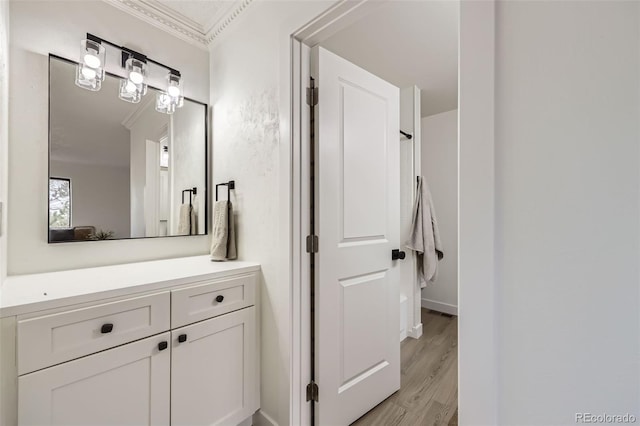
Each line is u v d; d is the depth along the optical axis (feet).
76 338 3.09
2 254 3.57
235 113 5.55
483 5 2.31
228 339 4.41
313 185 4.51
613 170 1.86
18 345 2.77
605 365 1.89
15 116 4.12
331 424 4.61
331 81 4.62
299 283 4.38
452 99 9.50
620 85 1.84
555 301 2.06
